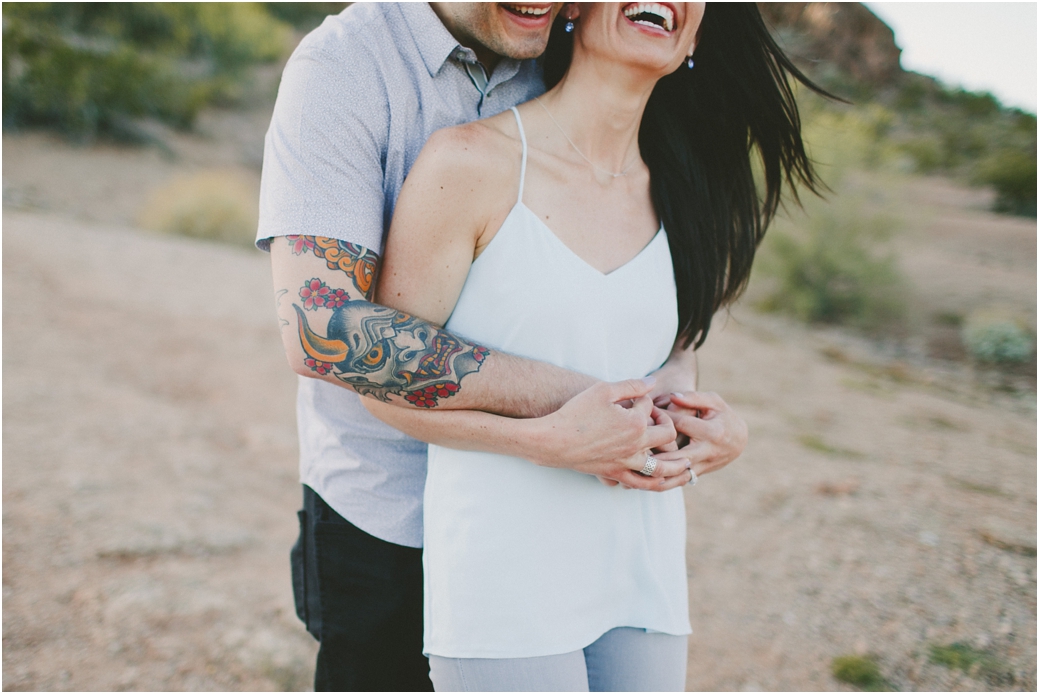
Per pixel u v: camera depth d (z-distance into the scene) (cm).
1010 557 324
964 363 741
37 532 303
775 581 310
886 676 252
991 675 251
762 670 256
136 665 236
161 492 354
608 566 132
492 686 124
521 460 127
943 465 439
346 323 118
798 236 909
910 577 311
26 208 1073
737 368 650
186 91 1800
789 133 173
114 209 1193
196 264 873
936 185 1741
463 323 128
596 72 127
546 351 127
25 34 1595
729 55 159
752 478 407
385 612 152
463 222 122
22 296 643
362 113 127
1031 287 956
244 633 257
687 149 150
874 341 812
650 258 136
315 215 120
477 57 142
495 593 124
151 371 530
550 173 128
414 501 149
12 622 249
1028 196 1477
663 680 137
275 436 443
